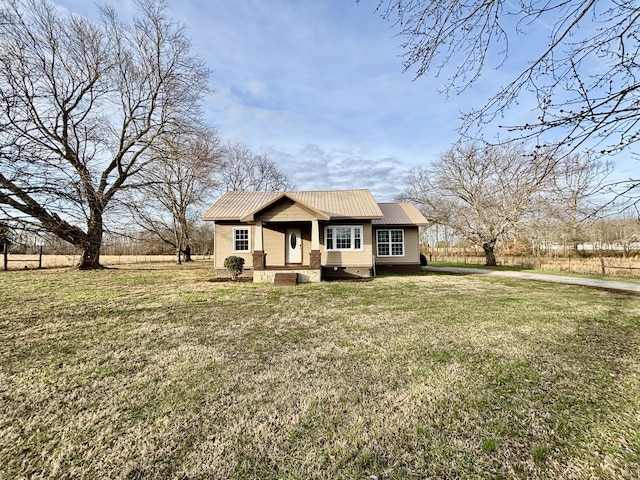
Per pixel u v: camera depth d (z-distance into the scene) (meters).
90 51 14.77
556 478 2.15
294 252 15.16
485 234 22.25
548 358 4.34
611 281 12.99
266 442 2.58
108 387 3.56
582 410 3.01
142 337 5.46
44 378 3.80
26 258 19.20
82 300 8.94
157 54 17.03
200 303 8.49
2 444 2.55
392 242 17.47
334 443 2.55
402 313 7.17
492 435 2.63
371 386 3.55
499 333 5.54
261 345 5.01
